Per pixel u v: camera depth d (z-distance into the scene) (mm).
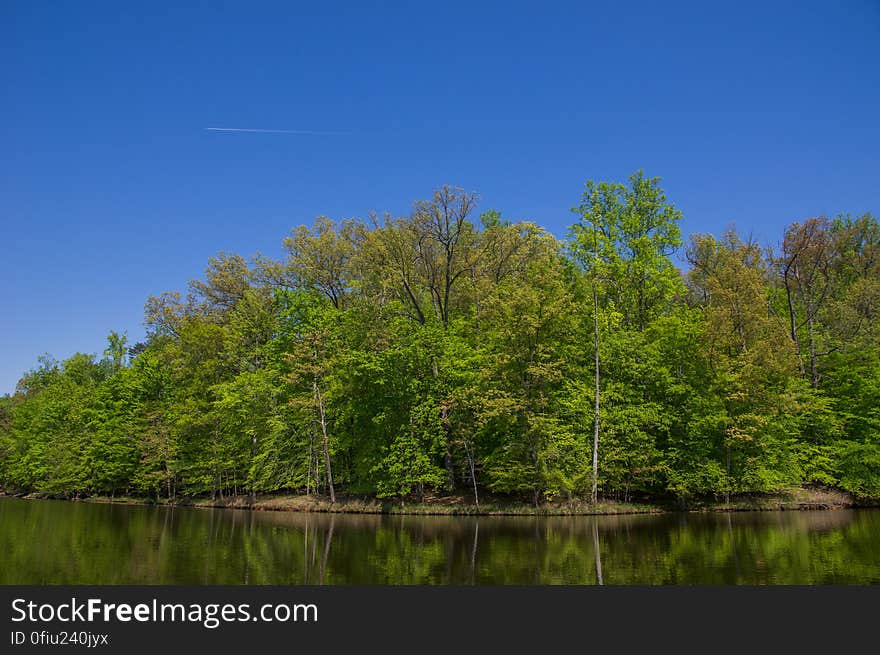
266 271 51125
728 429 35812
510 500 37406
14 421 73312
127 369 59469
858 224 54594
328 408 41562
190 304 60594
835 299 49344
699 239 49156
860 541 23062
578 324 38906
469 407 37188
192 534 27922
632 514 34562
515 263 46562
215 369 50062
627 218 42844
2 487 73062
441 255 46625
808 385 40344
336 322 44000
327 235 49250
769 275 50250
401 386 38688
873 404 39531
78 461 56719
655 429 37469
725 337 37062
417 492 39531
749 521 30406
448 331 41812
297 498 43000
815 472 38188
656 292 43969
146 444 50219
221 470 47500
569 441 34438
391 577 17641
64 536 27406
